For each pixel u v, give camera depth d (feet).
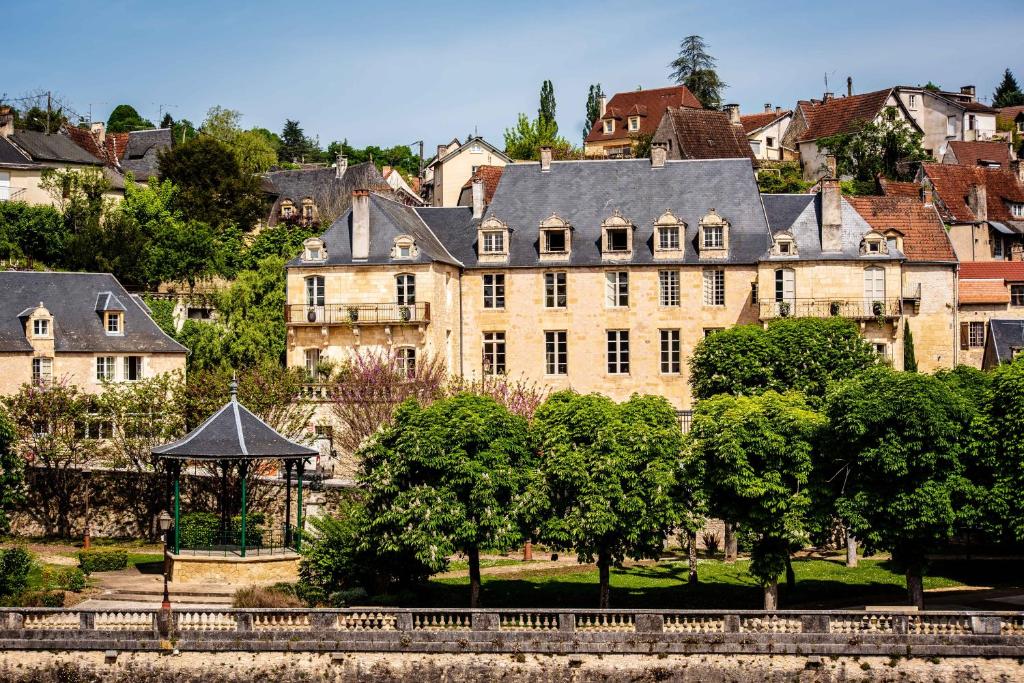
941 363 278.05
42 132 378.73
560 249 276.62
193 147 359.05
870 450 167.32
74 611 156.56
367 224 270.26
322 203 390.42
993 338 263.08
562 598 182.50
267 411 236.02
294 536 200.95
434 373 256.11
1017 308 289.74
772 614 151.84
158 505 228.63
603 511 169.89
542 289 276.21
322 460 241.35
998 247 351.25
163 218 336.49
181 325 298.97
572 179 286.87
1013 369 173.27
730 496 175.32
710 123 389.80
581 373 274.36
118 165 394.52
